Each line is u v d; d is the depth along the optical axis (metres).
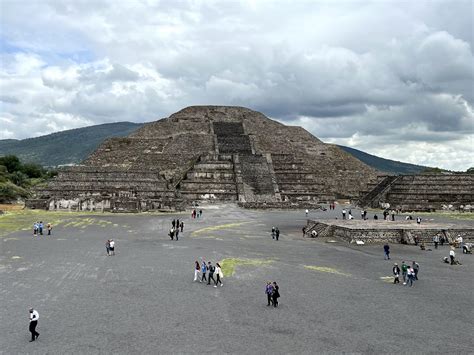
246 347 15.81
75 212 64.50
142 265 29.02
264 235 44.75
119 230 46.47
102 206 67.31
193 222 54.47
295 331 17.47
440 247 39.38
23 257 31.09
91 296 21.84
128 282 24.64
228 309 20.16
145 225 50.88
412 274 25.25
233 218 60.06
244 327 17.84
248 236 43.72
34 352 15.23
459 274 28.36
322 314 19.64
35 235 41.88
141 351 15.34
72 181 76.25
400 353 15.47
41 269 27.48
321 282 25.50
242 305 20.81
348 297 22.44
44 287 23.34
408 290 24.05
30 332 16.97
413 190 79.12
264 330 17.55
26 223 50.56
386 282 25.88
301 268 29.20
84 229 46.75
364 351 15.60
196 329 17.55
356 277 27.02
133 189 74.44
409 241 40.75
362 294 23.08
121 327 17.67
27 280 24.75
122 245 36.81
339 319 19.00
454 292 23.75
